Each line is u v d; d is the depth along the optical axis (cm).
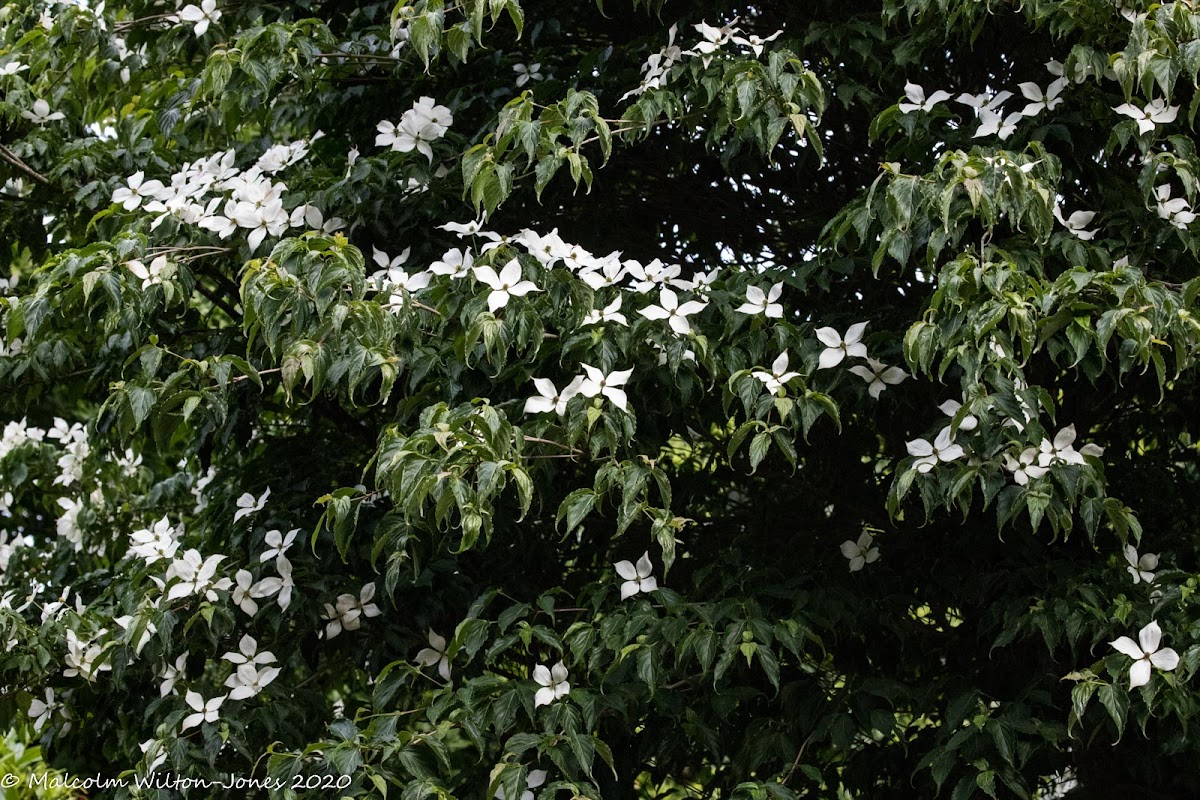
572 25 346
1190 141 260
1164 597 252
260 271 245
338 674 388
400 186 301
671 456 357
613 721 288
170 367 321
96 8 332
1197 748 250
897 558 318
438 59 318
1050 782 345
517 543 321
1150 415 345
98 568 392
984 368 223
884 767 322
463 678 280
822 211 352
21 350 319
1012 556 297
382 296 259
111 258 262
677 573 336
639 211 360
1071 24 257
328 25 347
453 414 232
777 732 272
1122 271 227
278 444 341
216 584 281
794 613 265
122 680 291
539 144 249
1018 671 300
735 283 274
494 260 254
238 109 315
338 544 246
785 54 258
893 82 311
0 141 345
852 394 278
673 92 278
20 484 385
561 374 265
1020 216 229
